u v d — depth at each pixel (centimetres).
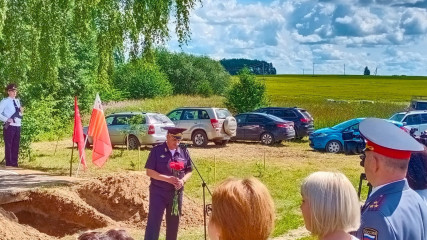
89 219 1216
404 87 11194
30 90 2377
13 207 1259
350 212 297
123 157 2295
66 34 1827
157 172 853
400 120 2883
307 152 2666
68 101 3866
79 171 1809
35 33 1767
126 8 1850
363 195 1450
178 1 1866
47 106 2520
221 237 294
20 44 1773
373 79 13888
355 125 2675
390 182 349
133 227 1212
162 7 1862
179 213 870
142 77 6216
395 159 347
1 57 1859
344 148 2622
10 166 1703
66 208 1235
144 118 2647
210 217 301
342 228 298
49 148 2655
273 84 11638
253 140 3050
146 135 2623
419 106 3481
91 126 1734
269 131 3003
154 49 1897
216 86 7388
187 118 2905
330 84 11875
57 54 1819
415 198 349
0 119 1664
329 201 297
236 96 4369
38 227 1231
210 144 3009
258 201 292
